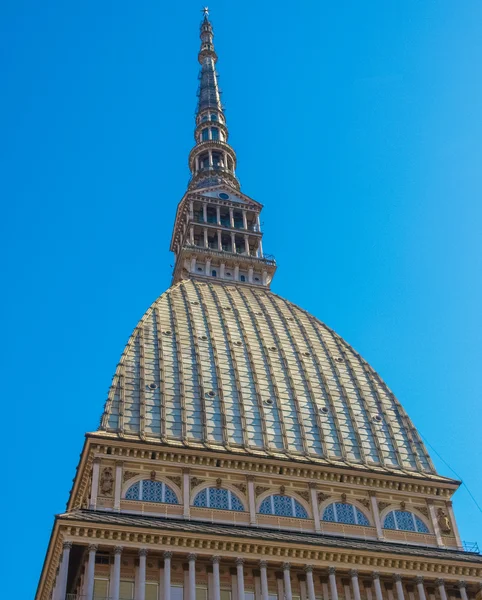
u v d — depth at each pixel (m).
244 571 67.06
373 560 69.50
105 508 68.25
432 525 77.69
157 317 91.19
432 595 71.25
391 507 77.81
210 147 130.75
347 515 75.69
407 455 86.00
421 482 79.81
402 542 75.31
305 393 88.12
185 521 69.12
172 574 65.00
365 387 92.56
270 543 66.81
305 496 75.44
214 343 89.75
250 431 80.69
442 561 71.00
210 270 108.81
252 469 75.12
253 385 86.06
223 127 136.50
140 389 80.19
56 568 64.38
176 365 84.69
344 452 82.94
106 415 76.19
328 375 91.94
